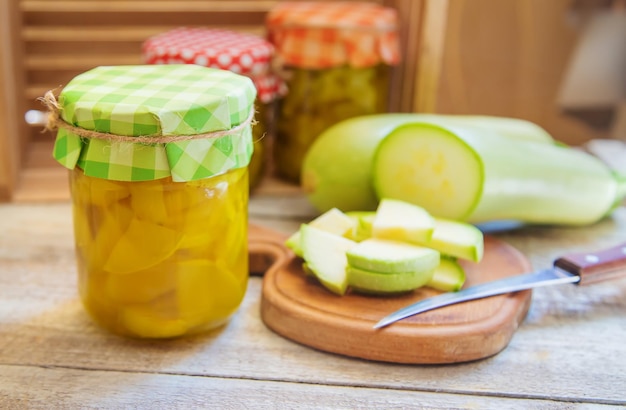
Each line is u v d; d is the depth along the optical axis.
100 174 0.46
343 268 0.53
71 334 0.52
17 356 0.50
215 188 0.48
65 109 0.46
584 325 0.54
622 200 0.71
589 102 0.79
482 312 0.51
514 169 0.59
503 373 0.50
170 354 0.50
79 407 0.47
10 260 0.59
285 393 0.48
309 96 0.68
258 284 0.58
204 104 0.45
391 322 0.50
